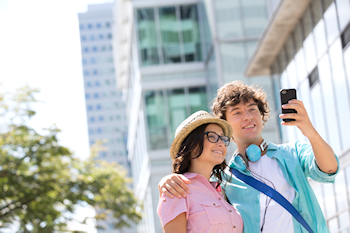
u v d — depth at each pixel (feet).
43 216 44.45
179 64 77.10
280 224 11.02
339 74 32.14
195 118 11.27
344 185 29.14
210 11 68.49
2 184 43.27
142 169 89.25
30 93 46.47
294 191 11.39
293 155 11.71
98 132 386.52
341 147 32.71
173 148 11.37
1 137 45.75
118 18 98.07
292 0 35.73
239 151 12.53
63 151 47.19
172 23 78.18
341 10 30.96
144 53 77.61
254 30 67.00
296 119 10.44
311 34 36.91
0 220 43.62
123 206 55.52
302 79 40.19
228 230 10.57
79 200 49.75
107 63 406.62
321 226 11.07
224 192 12.24
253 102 12.35
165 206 10.42
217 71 66.44
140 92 77.71
